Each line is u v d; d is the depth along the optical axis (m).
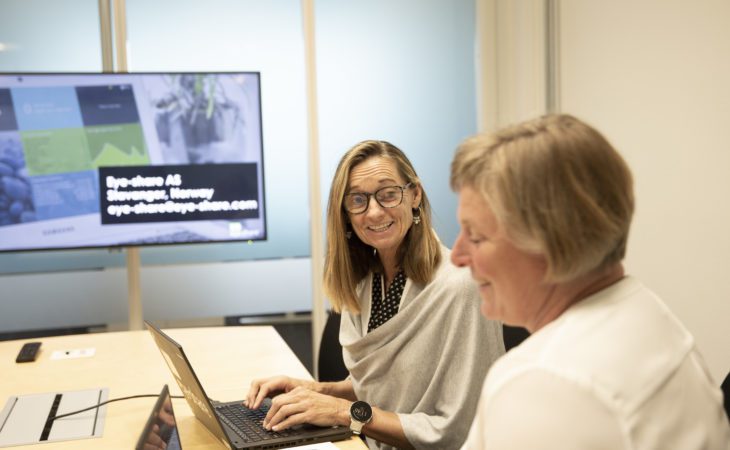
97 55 3.87
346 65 4.12
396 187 1.82
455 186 0.90
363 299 2.00
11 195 3.52
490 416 0.80
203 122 3.64
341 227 1.93
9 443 1.55
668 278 3.17
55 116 3.53
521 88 4.05
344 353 1.99
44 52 3.82
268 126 4.05
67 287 3.88
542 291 0.86
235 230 3.72
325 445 1.49
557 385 0.75
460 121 4.25
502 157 0.82
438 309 1.77
